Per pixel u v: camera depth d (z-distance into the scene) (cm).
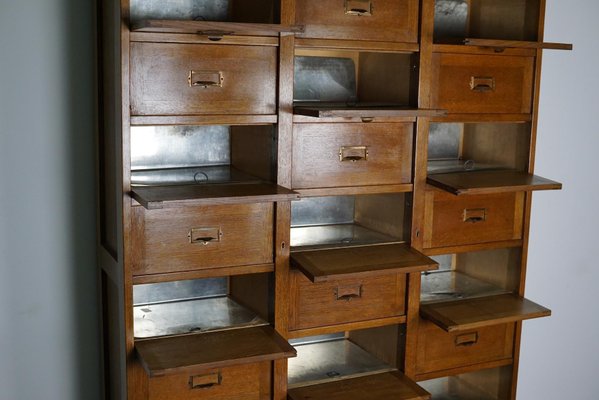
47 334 266
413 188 258
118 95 216
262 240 238
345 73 281
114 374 257
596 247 371
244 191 221
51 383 269
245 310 260
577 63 346
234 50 224
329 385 254
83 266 267
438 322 256
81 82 257
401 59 260
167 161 262
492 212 276
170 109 219
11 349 261
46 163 257
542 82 339
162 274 226
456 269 317
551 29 337
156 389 229
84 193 264
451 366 279
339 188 246
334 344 294
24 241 258
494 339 286
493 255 296
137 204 220
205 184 232
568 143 351
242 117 227
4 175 251
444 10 292
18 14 245
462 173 271
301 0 231
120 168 219
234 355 221
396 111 229
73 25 253
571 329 374
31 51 249
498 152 291
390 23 245
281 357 224
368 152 249
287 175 236
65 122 257
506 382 294
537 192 348
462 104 262
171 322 247
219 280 276
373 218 282
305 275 236
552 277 363
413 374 271
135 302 264
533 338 364
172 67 217
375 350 283
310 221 287
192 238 228
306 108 226
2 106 247
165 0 244
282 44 228
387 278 260
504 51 265
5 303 258
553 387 376
